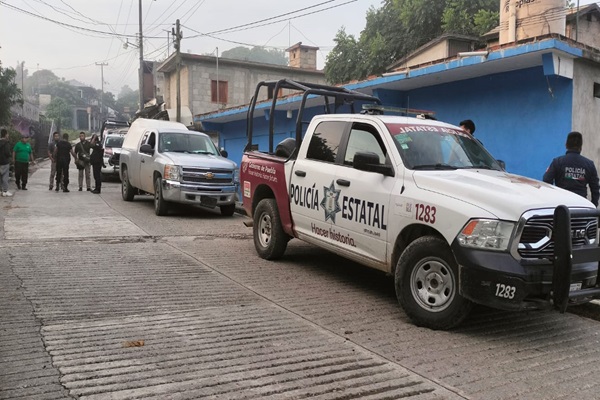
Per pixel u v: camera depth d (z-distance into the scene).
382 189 5.56
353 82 11.91
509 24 11.51
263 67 35.47
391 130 5.87
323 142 6.75
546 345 4.68
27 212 11.78
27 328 4.62
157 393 3.47
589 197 9.20
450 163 5.72
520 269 4.38
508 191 4.79
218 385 3.62
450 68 9.54
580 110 8.95
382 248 5.56
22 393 3.42
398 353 4.33
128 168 14.41
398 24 24.55
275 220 7.46
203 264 7.34
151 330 4.67
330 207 6.30
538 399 3.61
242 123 19.38
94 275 6.49
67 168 16.78
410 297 5.05
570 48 8.27
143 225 10.61
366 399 3.51
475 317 5.41
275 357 4.14
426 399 3.55
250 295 5.91
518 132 9.58
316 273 7.05
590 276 4.73
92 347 4.23
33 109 61.09
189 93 33.53
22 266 6.80
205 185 11.97
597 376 4.04
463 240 4.62
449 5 22.17
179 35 28.34
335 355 4.23
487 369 4.09
